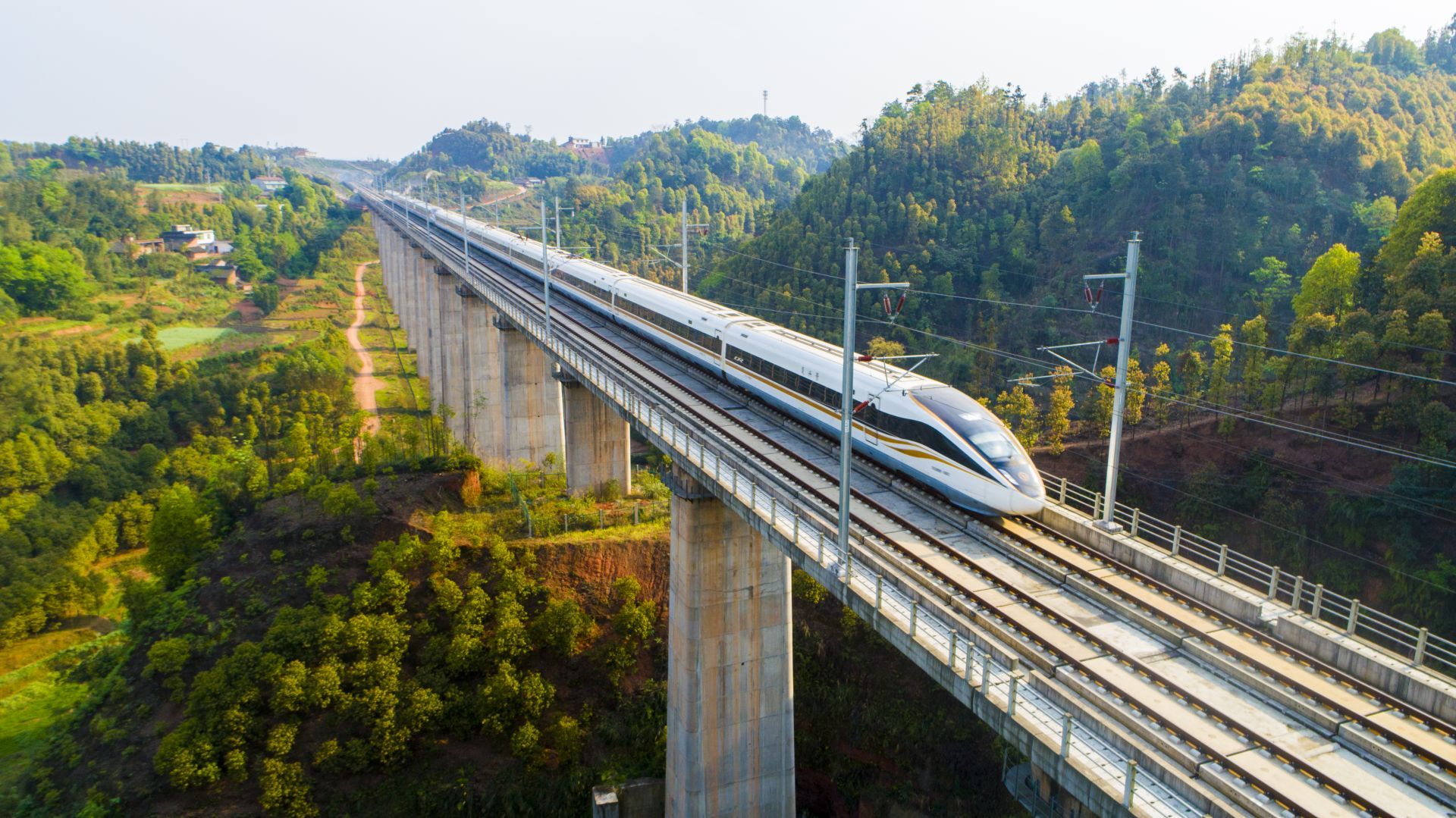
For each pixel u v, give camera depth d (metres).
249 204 186.75
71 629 58.47
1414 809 15.46
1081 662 19.95
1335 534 52.31
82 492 71.69
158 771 35.47
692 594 33.31
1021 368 76.69
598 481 52.91
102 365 86.06
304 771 36.50
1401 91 104.62
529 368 59.47
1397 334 54.12
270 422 83.62
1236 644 20.59
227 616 42.28
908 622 21.38
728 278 106.00
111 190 162.50
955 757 38.97
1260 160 86.44
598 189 167.88
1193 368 65.25
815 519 25.94
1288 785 16.08
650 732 40.06
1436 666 45.69
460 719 39.19
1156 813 14.95
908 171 101.88
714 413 40.56
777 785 36.09
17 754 44.09
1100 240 86.75
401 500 49.16
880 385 32.91
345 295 145.50
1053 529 27.70
